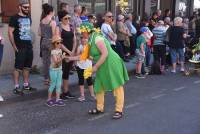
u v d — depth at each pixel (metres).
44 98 9.74
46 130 7.35
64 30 9.54
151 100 9.71
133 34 15.73
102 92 8.30
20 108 8.83
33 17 12.14
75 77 11.66
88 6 15.59
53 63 8.91
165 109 8.86
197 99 9.92
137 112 8.55
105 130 7.34
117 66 7.93
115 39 13.03
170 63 14.78
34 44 12.18
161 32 13.61
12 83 10.59
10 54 11.66
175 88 11.31
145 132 7.25
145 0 19.00
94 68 7.89
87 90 10.65
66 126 7.57
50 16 9.77
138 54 12.84
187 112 8.64
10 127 7.52
